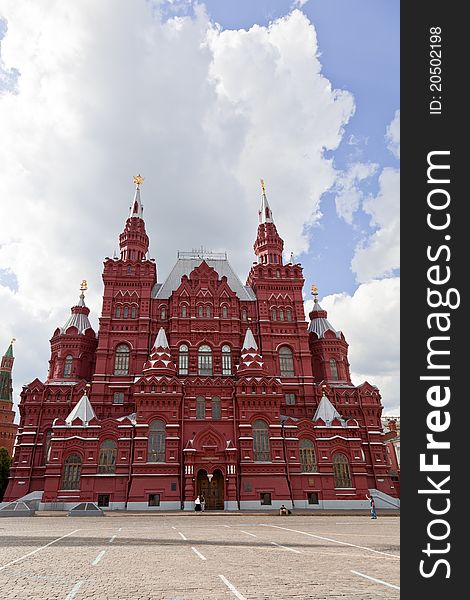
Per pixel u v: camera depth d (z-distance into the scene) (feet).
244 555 63.57
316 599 37.93
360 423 234.79
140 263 253.44
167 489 189.78
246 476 196.03
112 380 227.81
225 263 281.33
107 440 199.93
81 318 260.62
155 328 244.01
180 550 69.41
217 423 205.67
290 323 251.19
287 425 209.77
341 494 200.44
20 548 72.18
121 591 41.81
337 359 256.93
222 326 244.83
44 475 210.18
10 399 450.71
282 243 284.41
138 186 294.05
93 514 162.91
